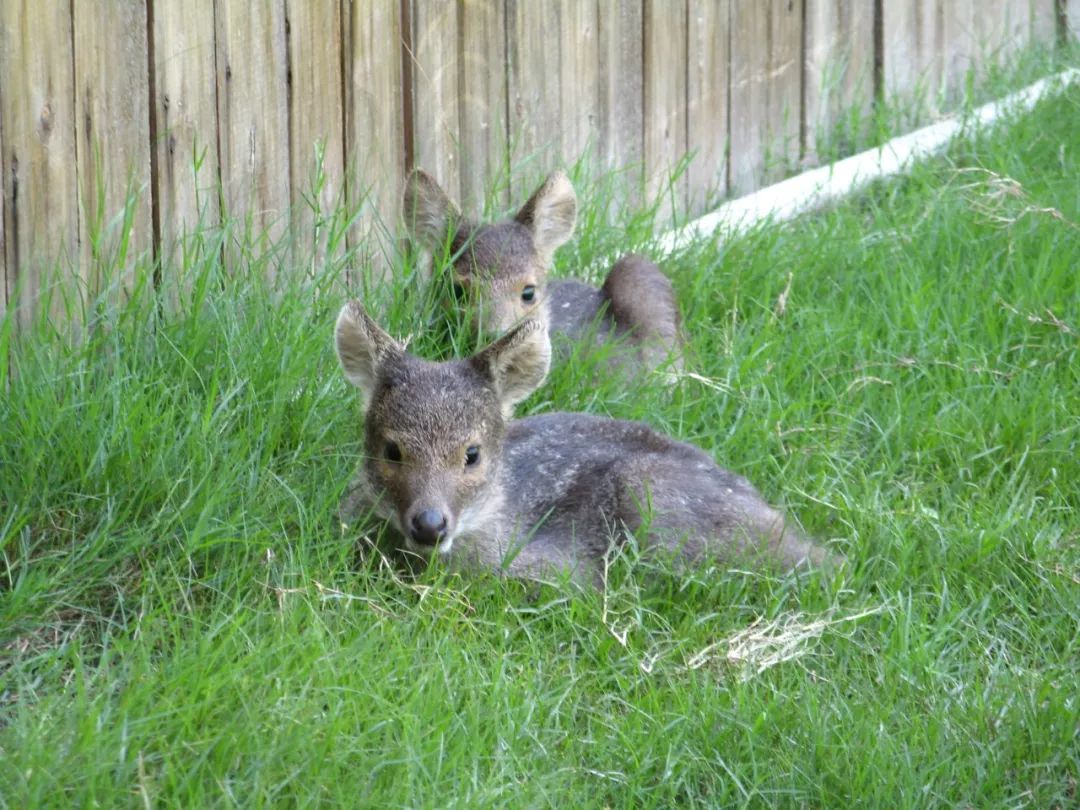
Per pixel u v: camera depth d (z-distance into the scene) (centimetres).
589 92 1070
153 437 687
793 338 931
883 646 664
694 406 862
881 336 948
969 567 727
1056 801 581
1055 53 1470
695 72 1147
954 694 633
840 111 1280
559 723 604
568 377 870
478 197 1009
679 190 1152
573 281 1005
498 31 998
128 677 568
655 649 662
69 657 599
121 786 506
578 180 1048
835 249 1043
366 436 728
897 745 590
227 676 557
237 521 664
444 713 580
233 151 838
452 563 721
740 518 740
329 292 849
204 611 638
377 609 640
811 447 820
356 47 903
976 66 1418
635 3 1091
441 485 701
